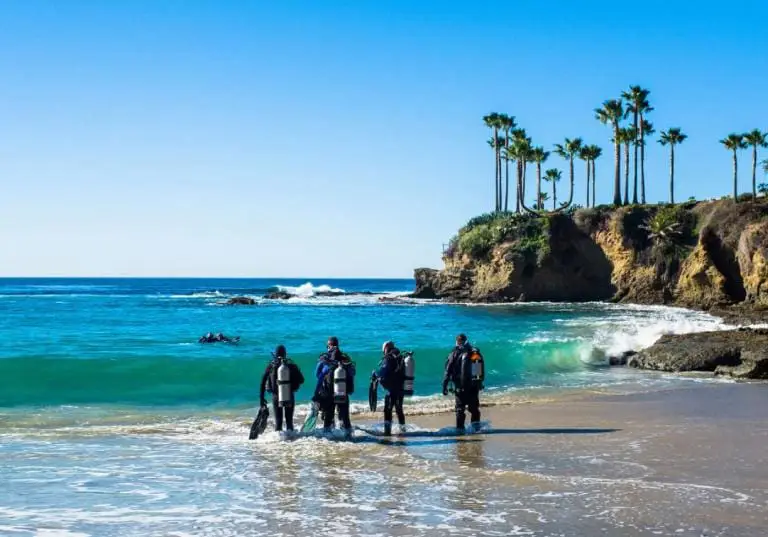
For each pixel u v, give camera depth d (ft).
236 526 23.43
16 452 36.24
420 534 22.31
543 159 295.07
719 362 78.89
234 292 394.52
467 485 28.66
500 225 269.64
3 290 452.76
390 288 599.98
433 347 90.27
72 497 27.27
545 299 258.98
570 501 26.03
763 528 22.75
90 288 512.63
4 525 23.66
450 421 46.70
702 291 224.94
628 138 271.69
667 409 50.57
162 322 150.20
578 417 47.16
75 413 50.93
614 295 251.39
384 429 42.19
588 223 259.19
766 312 176.24
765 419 45.70
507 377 74.02
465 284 271.08
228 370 67.51
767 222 200.75
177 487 28.76
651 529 22.65
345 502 26.23
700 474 30.25
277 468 32.32
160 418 48.78
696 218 239.30
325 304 250.98
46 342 99.76
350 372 41.16
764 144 245.04
